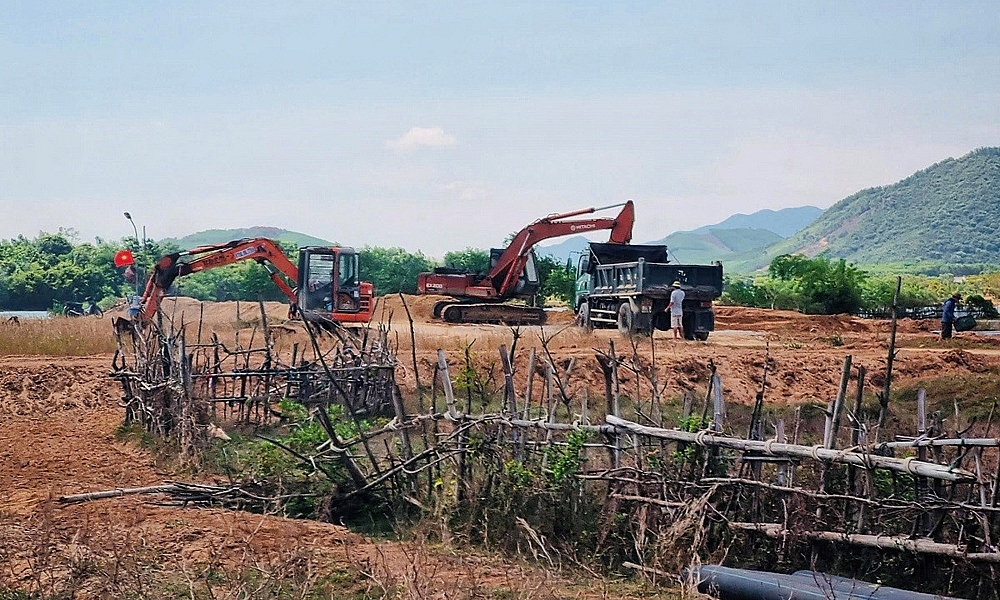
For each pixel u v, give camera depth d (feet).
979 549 29.27
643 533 32.89
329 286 102.27
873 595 27.76
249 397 55.42
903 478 32.60
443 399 62.95
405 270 221.46
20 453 50.26
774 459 32.48
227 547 33.06
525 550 34.24
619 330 102.63
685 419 35.27
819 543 31.40
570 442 35.19
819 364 83.30
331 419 44.50
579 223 124.47
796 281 195.42
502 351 39.65
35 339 88.79
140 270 181.78
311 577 29.73
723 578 29.76
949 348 103.45
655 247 114.21
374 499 38.91
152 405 53.72
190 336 96.58
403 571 30.89
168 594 28.02
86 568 29.32
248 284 195.62
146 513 37.68
